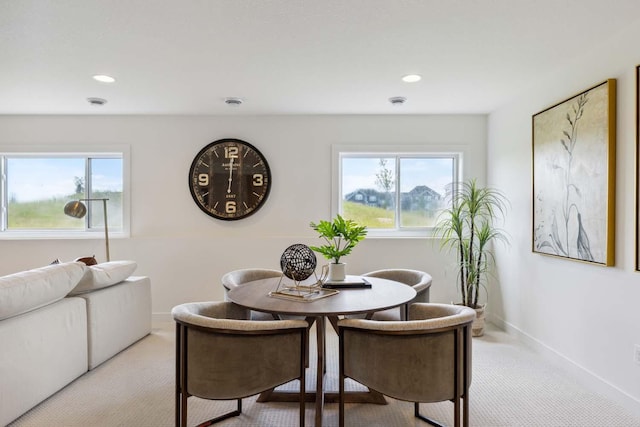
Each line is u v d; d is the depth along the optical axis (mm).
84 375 2592
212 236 3990
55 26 2086
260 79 2926
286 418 2084
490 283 3857
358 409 2162
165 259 3861
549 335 2865
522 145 3254
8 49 2367
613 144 2201
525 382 2500
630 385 2111
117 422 2027
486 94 3314
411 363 1631
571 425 1996
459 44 2332
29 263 3830
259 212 4027
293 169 4023
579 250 2473
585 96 2408
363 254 3869
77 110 3791
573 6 1905
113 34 2186
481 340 3311
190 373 1710
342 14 1982
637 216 2039
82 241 3846
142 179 4008
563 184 2639
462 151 3990
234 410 2152
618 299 2189
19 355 2021
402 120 4004
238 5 1892
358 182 4109
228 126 4023
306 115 4004
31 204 4086
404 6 1906
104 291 2826
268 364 1678
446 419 2059
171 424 2014
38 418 2055
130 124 3996
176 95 3318
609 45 2266
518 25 2098
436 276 3885
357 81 2973
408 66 2680
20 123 3961
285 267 2258
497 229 3713
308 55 2488
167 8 1912
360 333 1721
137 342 3246
